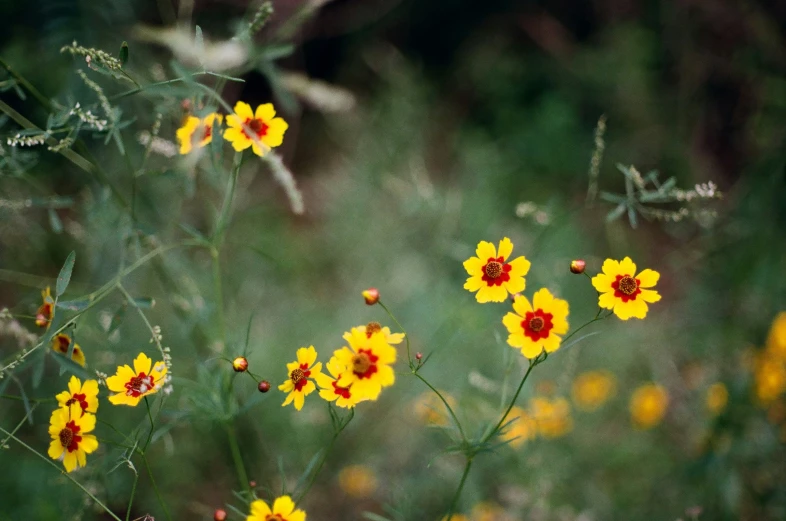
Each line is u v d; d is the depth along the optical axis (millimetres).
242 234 4617
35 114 3662
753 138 5594
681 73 6324
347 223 5141
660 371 4043
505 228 4887
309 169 6566
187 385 2262
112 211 2740
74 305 1926
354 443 3545
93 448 1861
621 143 6238
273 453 3246
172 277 2877
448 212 4742
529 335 1805
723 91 6234
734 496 2971
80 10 3658
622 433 3781
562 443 3477
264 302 4305
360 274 4824
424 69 7332
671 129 6273
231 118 2123
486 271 1917
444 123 6758
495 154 5785
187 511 3150
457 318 3350
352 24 6863
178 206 3494
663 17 6402
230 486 3188
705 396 3520
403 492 2830
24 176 2543
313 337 4160
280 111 6133
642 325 4480
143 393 1839
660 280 5219
